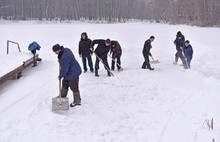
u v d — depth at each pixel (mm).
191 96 8391
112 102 7688
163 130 6012
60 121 6148
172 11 76375
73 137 5535
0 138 5391
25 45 20719
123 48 19219
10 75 9047
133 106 7445
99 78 10227
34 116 6402
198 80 10328
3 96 8047
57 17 83062
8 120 6227
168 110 7203
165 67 12867
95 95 8219
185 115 6871
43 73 10969
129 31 34094
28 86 9086
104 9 86562
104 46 10266
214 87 9383
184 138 5656
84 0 85125
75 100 7176
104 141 5445
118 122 6352
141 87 9117
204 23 54812
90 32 31375
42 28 39344
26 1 82062
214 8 56062
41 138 5441
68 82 7098
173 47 20125
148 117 6711
